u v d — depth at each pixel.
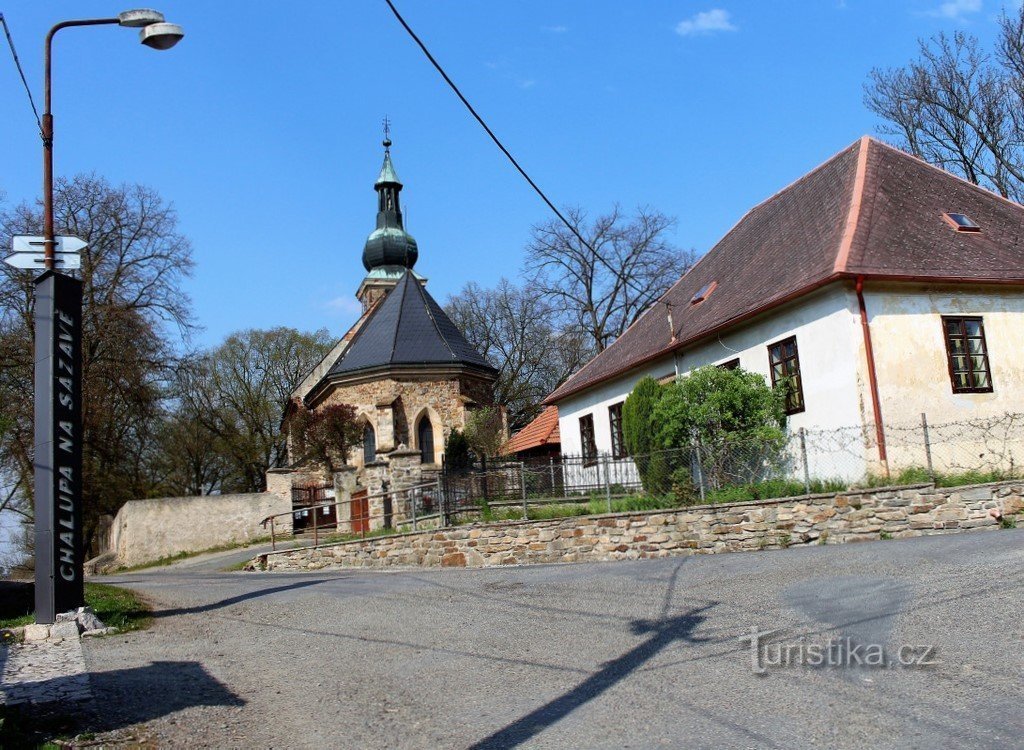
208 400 55.91
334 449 35.53
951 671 6.74
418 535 20.52
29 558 42.03
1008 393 19.25
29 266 12.03
